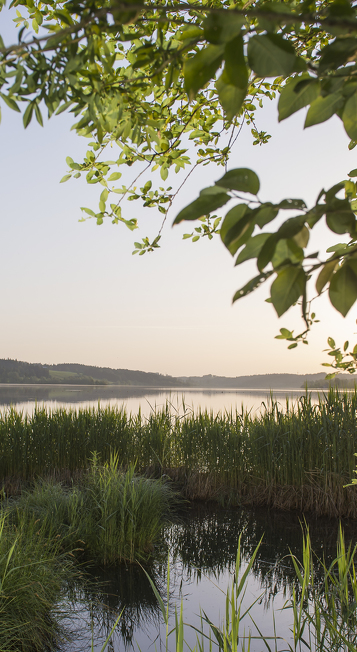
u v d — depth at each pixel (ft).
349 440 21.25
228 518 20.97
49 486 19.47
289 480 22.72
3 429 25.21
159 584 14.39
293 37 8.03
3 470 24.56
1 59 3.89
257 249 2.97
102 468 21.13
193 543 17.97
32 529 13.64
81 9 3.57
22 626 10.43
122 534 15.93
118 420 27.91
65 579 13.48
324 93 3.18
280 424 23.79
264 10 2.71
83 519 16.79
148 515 16.98
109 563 15.51
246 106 11.63
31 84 4.30
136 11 2.79
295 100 3.32
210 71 2.78
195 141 11.21
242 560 16.33
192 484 24.31
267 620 12.17
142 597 13.48
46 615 11.63
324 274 3.07
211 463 24.61
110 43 6.04
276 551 17.04
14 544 11.12
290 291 2.91
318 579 14.26
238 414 27.45
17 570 11.27
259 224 2.84
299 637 8.74
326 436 21.49
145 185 9.14
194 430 26.13
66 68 4.11
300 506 22.02
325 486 21.20
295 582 14.33
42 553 12.91
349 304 3.02
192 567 15.71
